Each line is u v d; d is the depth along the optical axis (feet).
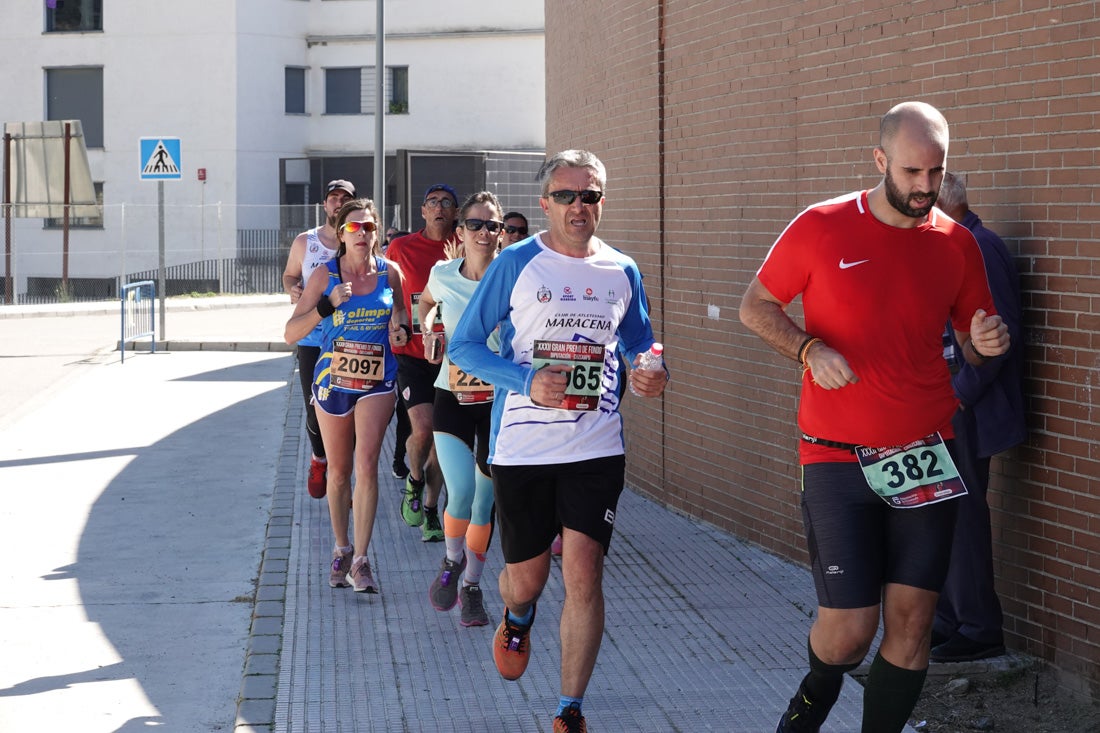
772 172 23.58
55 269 120.88
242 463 34.58
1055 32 16.69
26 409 44.42
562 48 36.11
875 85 20.40
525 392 14.23
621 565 23.12
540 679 17.26
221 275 110.22
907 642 12.74
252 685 16.93
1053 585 16.97
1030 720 15.88
